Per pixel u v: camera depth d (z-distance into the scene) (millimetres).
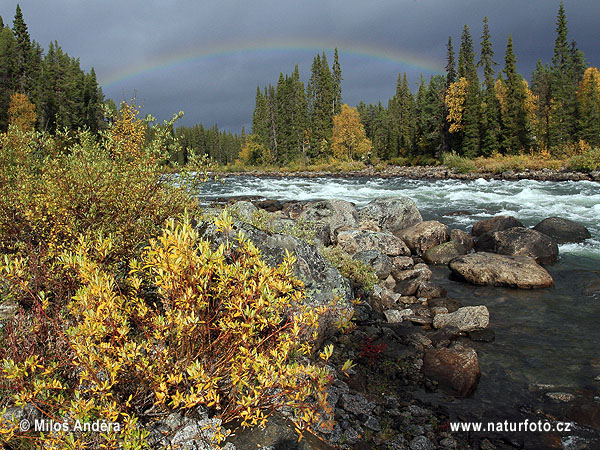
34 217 4684
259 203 21953
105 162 5445
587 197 22375
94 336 2926
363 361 5910
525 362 5977
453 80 61344
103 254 3564
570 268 10477
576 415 4703
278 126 87062
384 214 15438
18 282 3510
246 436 3176
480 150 57562
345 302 6637
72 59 69000
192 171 6172
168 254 2938
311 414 3215
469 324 7137
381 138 92250
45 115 50031
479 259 10070
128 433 2723
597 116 53031
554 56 57969
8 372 2648
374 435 4250
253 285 3080
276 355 3146
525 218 17438
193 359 3311
